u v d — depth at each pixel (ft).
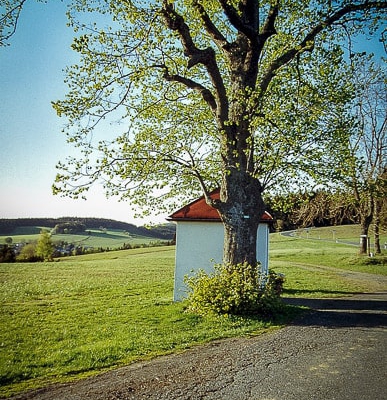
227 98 48.96
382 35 47.34
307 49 46.65
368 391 20.38
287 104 44.39
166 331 35.99
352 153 46.57
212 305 41.04
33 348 33.37
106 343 32.68
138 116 49.16
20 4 43.57
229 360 26.30
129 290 71.82
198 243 56.18
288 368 24.25
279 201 50.39
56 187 42.32
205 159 56.34
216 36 48.91
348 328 35.65
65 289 75.31
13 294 68.90
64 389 22.65
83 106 44.29
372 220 130.41
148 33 42.86
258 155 47.37
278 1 45.60
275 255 157.79
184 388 21.49
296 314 42.34
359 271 108.27
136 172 46.78
